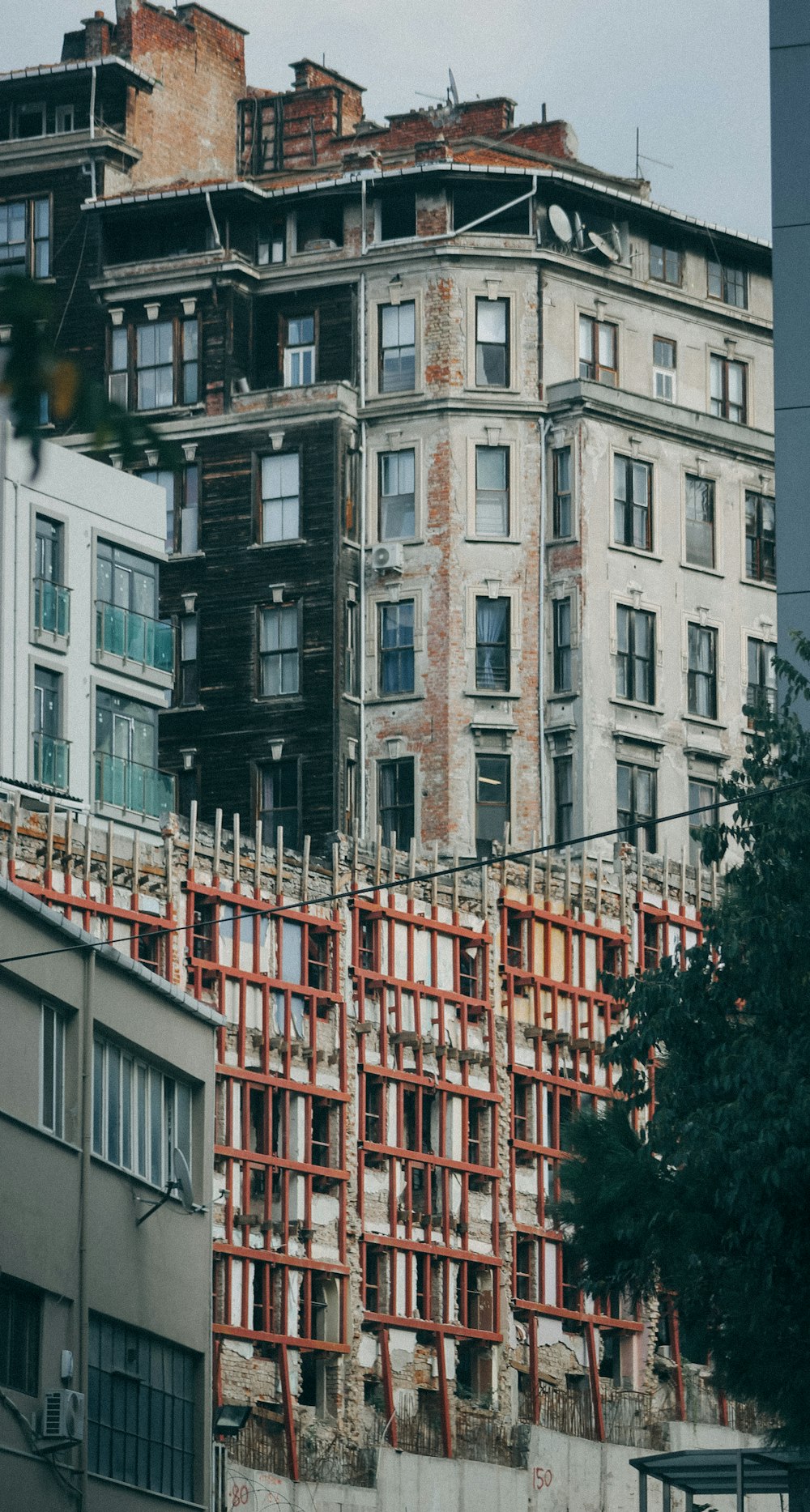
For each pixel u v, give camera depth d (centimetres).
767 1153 2411
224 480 7525
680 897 7306
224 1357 5631
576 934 6969
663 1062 2798
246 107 8388
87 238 7812
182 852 6012
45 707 6359
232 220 7706
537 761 7300
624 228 7819
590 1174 2514
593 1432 6512
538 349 7519
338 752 7244
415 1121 6397
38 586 6356
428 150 7838
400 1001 6384
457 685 7275
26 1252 3309
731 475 7900
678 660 7625
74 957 3550
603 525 7469
